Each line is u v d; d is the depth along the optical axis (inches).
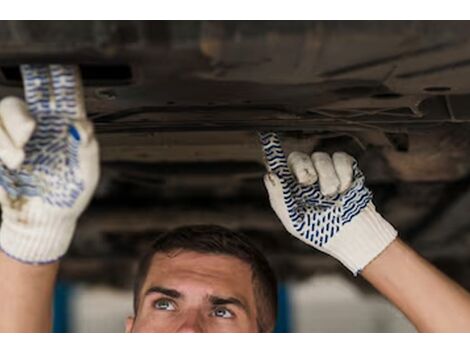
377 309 104.0
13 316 41.4
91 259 85.7
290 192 47.4
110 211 75.8
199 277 50.4
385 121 47.3
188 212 76.2
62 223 39.1
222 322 50.3
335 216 48.1
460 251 79.4
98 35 33.9
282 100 42.2
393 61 36.4
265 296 52.4
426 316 48.0
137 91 39.8
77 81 36.8
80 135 36.1
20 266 40.6
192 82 38.5
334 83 39.3
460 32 34.5
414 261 48.9
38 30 33.7
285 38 34.3
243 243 52.2
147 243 81.4
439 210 73.4
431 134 53.3
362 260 48.5
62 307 94.5
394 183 69.9
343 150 54.0
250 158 61.8
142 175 68.7
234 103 42.5
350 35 34.4
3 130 35.9
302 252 87.0
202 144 55.3
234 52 35.0
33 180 37.9
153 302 51.0
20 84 39.4
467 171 65.8
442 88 40.7
